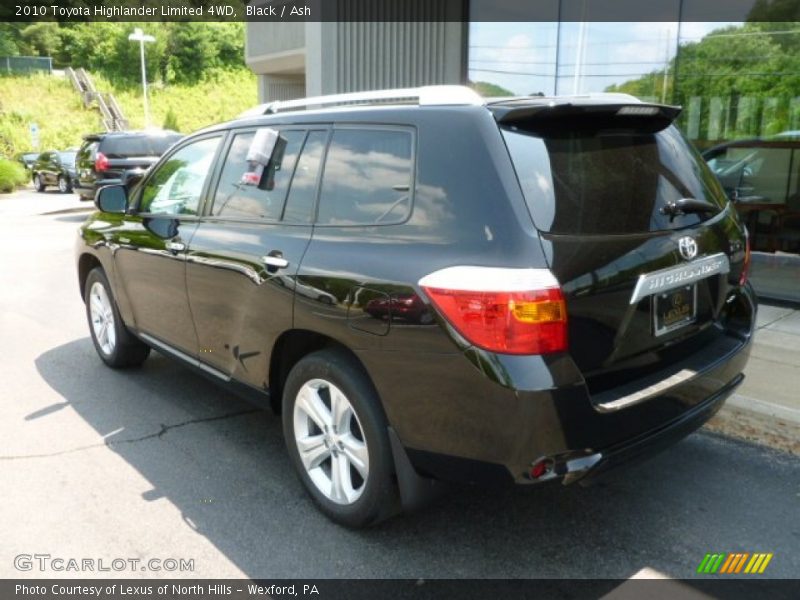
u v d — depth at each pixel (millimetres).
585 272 2660
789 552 3145
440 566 3061
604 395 2770
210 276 3932
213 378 4164
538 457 2588
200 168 4344
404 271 2832
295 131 3656
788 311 6840
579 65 9086
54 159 29984
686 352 3197
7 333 6766
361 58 11391
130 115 57719
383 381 2924
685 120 8266
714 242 3268
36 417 4672
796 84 7367
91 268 5809
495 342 2570
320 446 3367
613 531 3311
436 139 2941
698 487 3711
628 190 2969
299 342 3492
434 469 2859
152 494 3668
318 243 3277
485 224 2682
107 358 5605
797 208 7441
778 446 4180
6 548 3197
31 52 67938
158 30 67375
